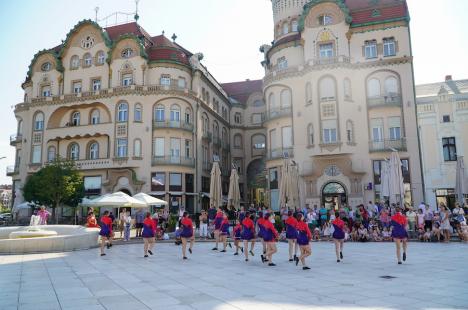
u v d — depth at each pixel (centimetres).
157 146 3997
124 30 4494
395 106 3328
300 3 4012
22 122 4522
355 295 816
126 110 4028
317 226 2408
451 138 3400
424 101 3503
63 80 4362
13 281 1023
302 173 3425
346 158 3284
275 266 1252
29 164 4247
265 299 790
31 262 1403
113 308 735
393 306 721
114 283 984
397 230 1268
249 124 5528
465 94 3419
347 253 1547
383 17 3484
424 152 3438
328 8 3553
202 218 2405
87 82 4253
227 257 1525
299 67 3584
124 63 4122
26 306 760
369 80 3453
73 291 891
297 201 2705
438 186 3353
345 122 3294
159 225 2528
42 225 2277
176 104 4100
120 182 3956
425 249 1616
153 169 3903
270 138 3825
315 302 759
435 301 754
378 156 3297
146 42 4362
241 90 5841
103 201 2467
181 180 3994
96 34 4312
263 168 4981
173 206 3909
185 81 4250
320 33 3538
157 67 4128
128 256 1582
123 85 4112
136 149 3938
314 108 3372
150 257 1542
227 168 5244
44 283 991
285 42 3784
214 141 4825
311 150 3384
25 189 3466
